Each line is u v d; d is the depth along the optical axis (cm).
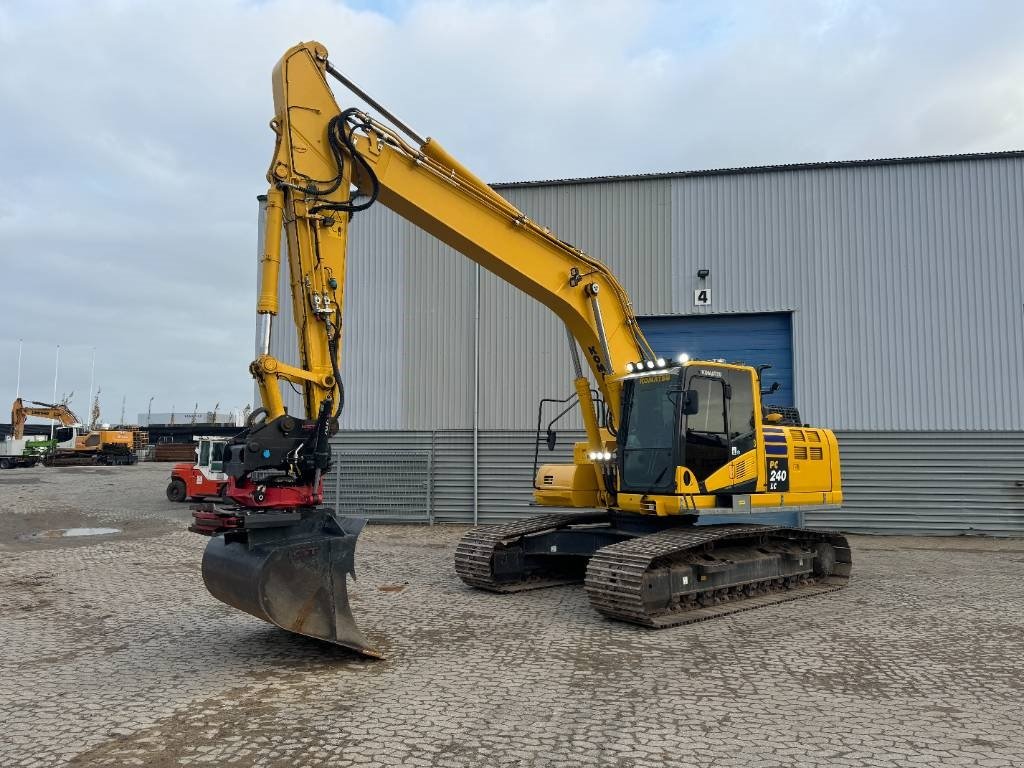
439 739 460
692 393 850
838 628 764
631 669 612
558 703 526
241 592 600
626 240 1683
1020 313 1552
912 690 559
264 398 635
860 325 1599
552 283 901
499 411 1695
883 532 1559
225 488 627
